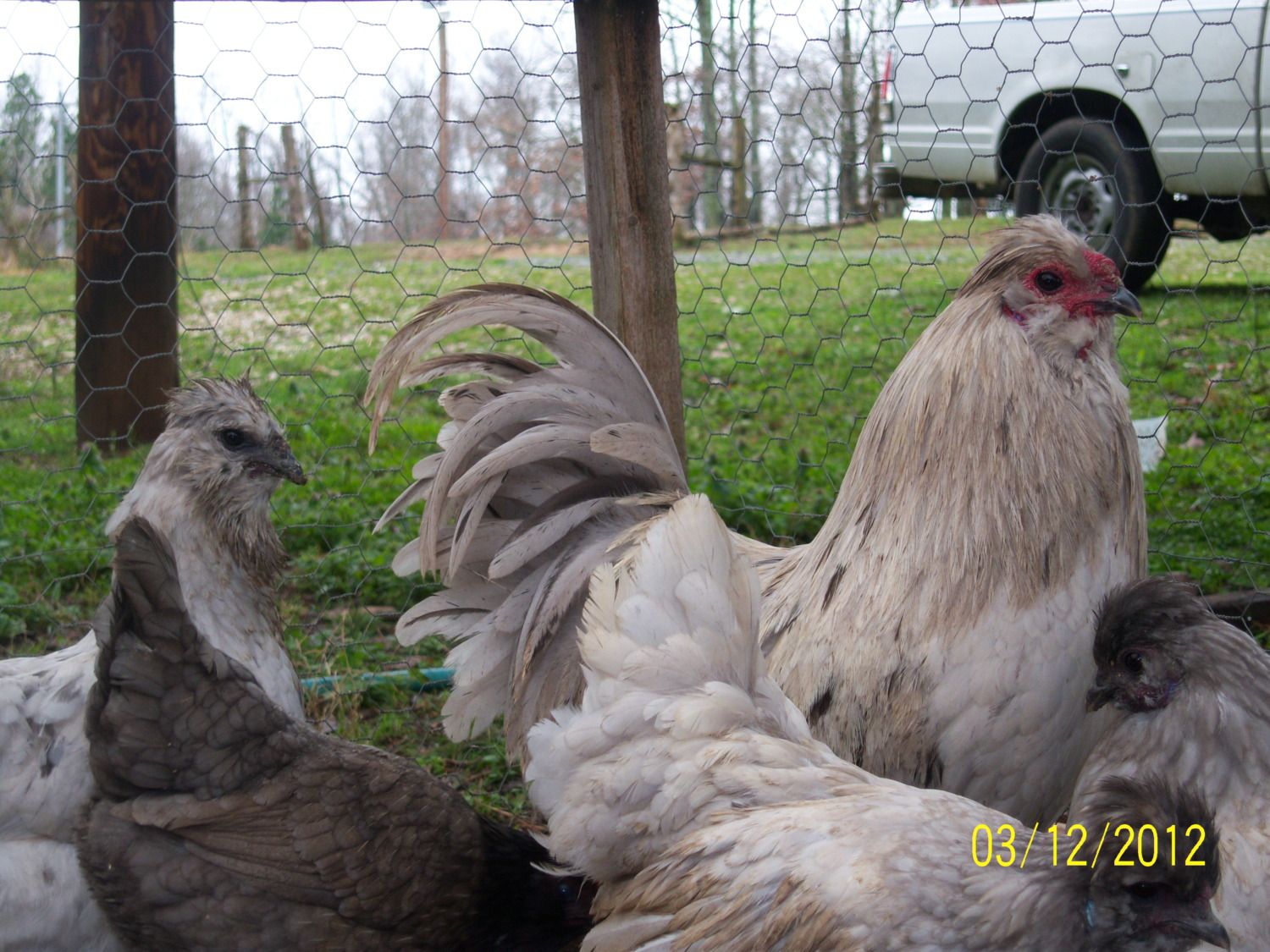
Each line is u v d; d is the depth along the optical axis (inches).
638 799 24.3
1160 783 21.3
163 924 26.6
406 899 28.6
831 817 23.1
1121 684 25.9
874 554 27.6
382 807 28.5
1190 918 20.1
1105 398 27.2
